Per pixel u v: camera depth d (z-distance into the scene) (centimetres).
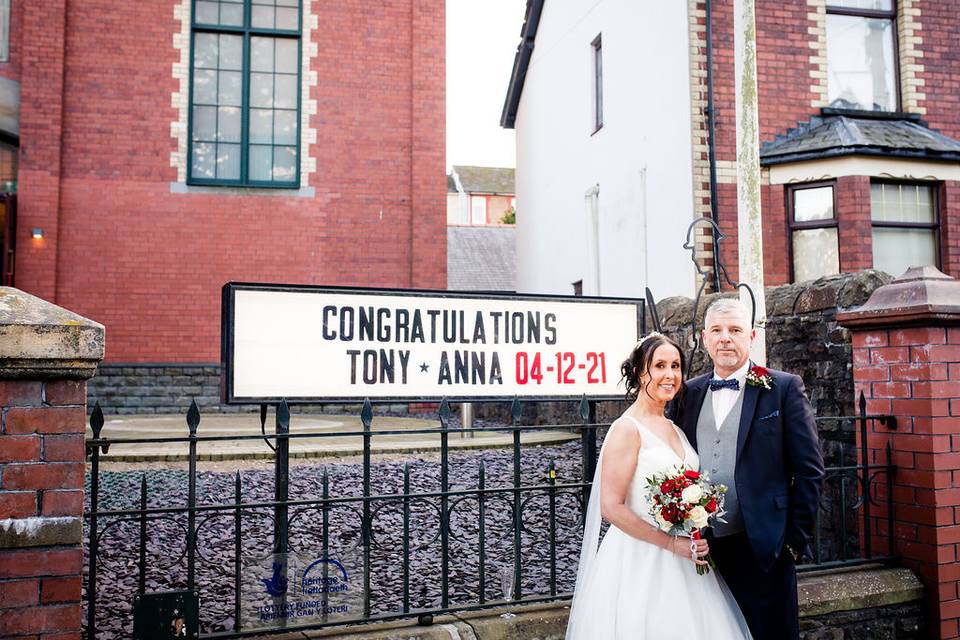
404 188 1427
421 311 366
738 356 329
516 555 365
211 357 1331
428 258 1415
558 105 1555
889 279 532
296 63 1411
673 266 1091
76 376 272
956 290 409
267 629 318
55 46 1286
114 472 695
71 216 1295
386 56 1430
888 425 425
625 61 1245
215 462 775
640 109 1191
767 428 316
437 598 406
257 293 338
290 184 1382
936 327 407
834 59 1102
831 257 1011
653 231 1151
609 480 304
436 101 1431
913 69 1101
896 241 1038
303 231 1383
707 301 748
